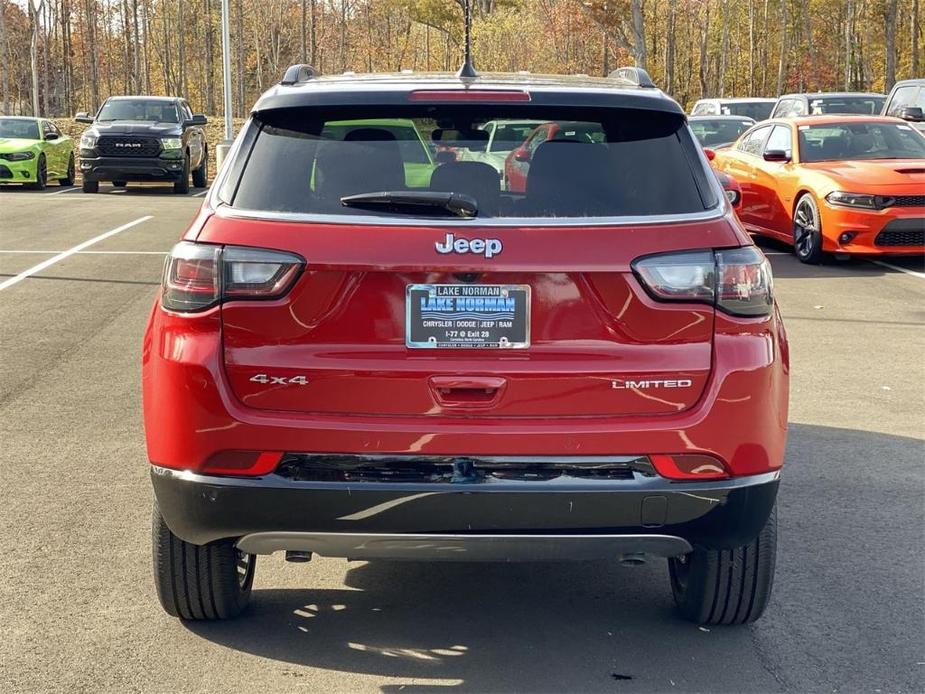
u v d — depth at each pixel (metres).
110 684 3.58
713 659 3.81
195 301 3.40
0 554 4.70
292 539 3.42
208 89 74.94
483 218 3.39
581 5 52.25
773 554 3.84
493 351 3.35
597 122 3.66
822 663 3.79
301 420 3.34
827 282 12.38
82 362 8.36
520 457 3.32
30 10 65.06
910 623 4.11
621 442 3.33
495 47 69.81
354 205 3.43
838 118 14.84
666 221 3.43
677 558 4.17
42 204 21.66
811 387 7.79
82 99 95.81
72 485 5.62
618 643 3.94
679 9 81.81
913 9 67.06
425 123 3.62
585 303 3.35
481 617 4.17
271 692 3.54
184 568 3.82
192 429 3.38
